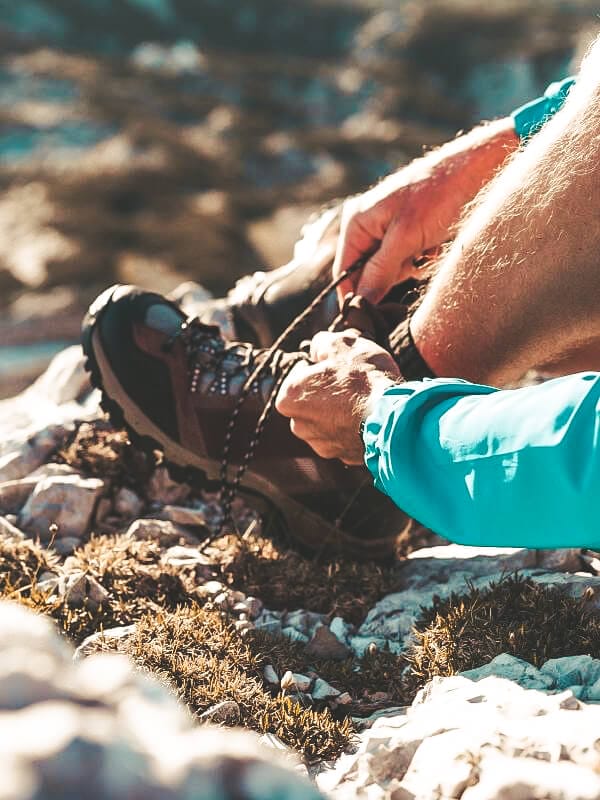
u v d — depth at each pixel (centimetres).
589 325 177
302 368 191
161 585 221
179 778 65
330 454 196
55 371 370
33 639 75
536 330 184
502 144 229
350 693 196
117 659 79
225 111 4125
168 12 6531
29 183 2870
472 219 191
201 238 2502
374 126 4238
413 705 174
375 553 244
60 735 62
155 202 2772
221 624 205
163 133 3500
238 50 6488
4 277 2197
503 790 120
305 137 3847
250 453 232
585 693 164
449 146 239
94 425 300
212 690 180
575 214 167
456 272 192
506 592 206
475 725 145
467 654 188
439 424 143
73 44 5875
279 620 222
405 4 5931
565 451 122
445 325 198
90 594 211
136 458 285
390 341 213
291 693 191
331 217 282
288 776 69
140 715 70
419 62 5278
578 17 5462
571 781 120
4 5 5844
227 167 3341
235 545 247
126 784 61
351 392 178
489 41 5166
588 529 123
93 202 2700
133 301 250
